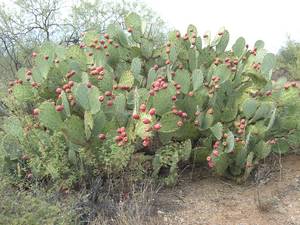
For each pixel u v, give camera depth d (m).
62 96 4.64
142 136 4.39
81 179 4.63
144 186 4.56
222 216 4.39
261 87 5.65
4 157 4.93
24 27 9.06
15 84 5.56
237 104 5.27
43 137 4.79
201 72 5.07
